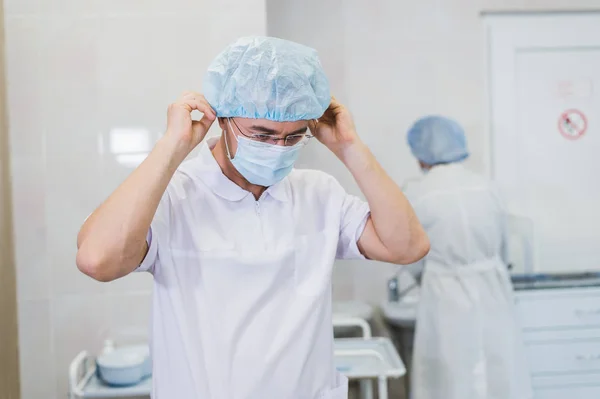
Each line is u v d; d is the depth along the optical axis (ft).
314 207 3.72
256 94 3.22
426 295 7.32
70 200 6.40
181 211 3.46
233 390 3.34
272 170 3.32
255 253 3.45
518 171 8.59
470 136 8.47
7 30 6.23
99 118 6.36
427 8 8.32
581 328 7.48
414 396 7.41
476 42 8.39
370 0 8.29
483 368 6.99
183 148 3.12
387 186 3.49
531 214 8.63
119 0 6.29
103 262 2.94
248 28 6.34
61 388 6.49
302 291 3.54
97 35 6.30
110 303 6.48
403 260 3.59
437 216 7.12
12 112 6.30
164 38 6.33
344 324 6.96
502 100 8.48
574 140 8.60
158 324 3.44
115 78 6.34
